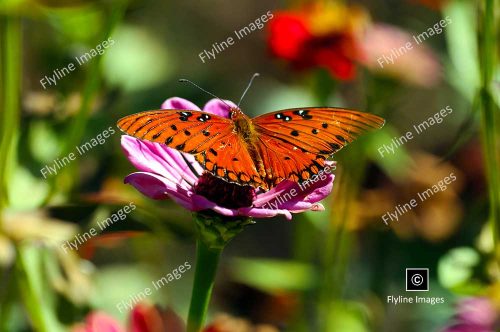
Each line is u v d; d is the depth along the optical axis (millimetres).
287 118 533
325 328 689
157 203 696
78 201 593
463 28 645
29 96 650
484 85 595
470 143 736
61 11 623
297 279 688
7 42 614
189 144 521
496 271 612
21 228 590
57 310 605
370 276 741
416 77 708
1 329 625
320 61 725
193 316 522
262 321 719
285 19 740
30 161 625
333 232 695
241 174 523
